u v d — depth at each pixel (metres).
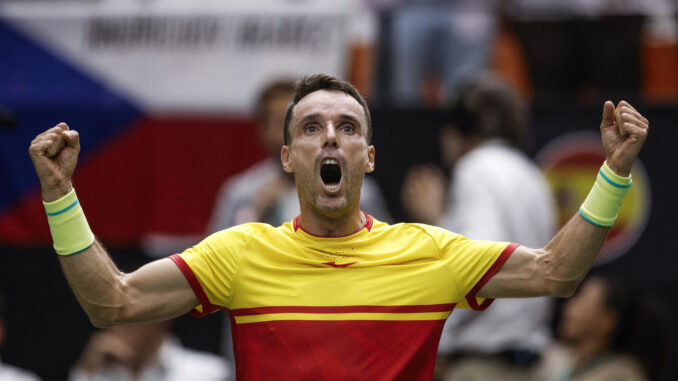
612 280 18.27
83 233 9.71
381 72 23.30
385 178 21.00
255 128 21.80
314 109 10.30
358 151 10.23
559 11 23.97
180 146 21.97
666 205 20.41
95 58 22.28
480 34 23.38
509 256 10.08
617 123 9.95
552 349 19.72
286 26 21.81
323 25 21.67
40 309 21.64
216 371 19.42
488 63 23.27
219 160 21.84
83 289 9.66
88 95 22.19
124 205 21.98
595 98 23.22
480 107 17.36
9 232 21.86
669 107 20.53
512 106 17.48
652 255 20.41
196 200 21.86
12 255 21.84
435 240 10.22
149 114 22.06
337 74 21.64
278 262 10.04
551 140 20.75
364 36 23.58
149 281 9.84
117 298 9.70
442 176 20.81
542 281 9.97
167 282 9.88
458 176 16.83
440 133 20.95
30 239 21.86
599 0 24.17
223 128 21.88
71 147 9.79
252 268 10.01
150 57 22.14
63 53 22.31
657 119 20.56
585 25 23.44
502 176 16.28
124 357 18.83
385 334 9.80
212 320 21.27
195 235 21.84
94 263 9.67
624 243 20.47
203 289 9.95
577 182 20.67
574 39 23.44
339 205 10.08
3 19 22.31
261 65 21.84
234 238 10.16
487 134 17.30
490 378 16.09
